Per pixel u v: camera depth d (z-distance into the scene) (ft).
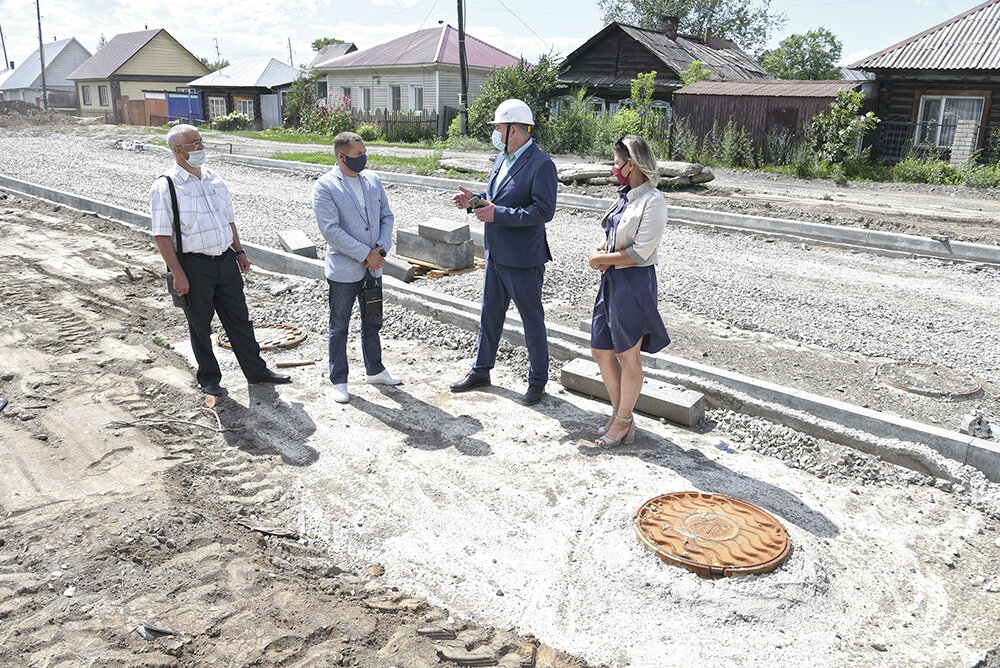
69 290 27.30
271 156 72.08
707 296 28.04
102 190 49.39
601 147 81.20
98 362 20.33
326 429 17.08
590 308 26.22
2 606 10.41
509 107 17.33
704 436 17.13
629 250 14.84
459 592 11.68
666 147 78.13
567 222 42.70
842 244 37.09
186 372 19.92
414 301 25.03
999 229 39.32
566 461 15.74
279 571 11.86
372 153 83.51
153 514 12.73
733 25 188.75
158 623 10.23
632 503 13.93
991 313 26.50
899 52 71.51
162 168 63.87
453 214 43.98
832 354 22.20
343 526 13.42
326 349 22.13
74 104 210.18
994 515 14.05
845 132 68.28
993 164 65.72
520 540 13.02
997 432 15.89
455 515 13.75
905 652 10.49
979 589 11.98
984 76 66.95
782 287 29.60
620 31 99.66
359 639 10.30
